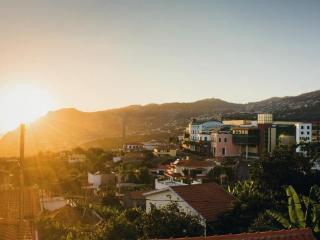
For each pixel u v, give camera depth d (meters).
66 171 102.88
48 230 31.12
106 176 87.19
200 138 122.94
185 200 30.34
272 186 34.03
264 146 106.12
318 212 22.97
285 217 24.55
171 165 89.94
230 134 112.31
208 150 117.81
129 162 105.12
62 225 32.66
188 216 26.23
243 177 73.81
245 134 108.25
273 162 34.53
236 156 109.06
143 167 91.31
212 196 31.70
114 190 71.12
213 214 28.50
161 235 24.58
